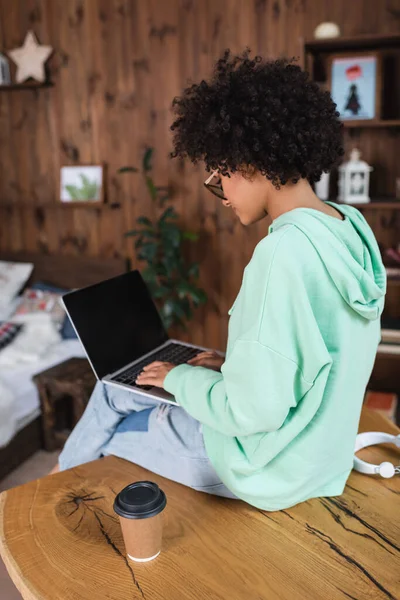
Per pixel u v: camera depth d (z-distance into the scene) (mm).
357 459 1392
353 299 1044
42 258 3545
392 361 2748
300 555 1103
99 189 3348
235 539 1151
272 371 1022
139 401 1417
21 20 3326
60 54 3293
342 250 1056
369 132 2809
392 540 1147
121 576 1047
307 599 992
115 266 3346
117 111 3258
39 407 2734
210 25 2977
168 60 3092
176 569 1063
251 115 1048
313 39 2541
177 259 3070
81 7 3182
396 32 2662
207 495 1298
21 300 3398
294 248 1021
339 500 1284
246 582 1033
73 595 998
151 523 1057
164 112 3164
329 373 1098
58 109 3383
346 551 1115
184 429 1323
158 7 3043
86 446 1505
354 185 2656
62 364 2781
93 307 1562
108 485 1334
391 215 2887
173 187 3242
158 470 1371
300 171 1092
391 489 1330
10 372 2682
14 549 1119
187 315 3133
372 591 1011
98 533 1166
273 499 1199
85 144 3373
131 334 1666
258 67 1122
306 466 1150
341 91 2672
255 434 1139
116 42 3166
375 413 1707
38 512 1235
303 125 1059
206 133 1084
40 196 3562
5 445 2445
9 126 3520
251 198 1153
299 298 1004
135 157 3285
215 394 1139
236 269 3229
